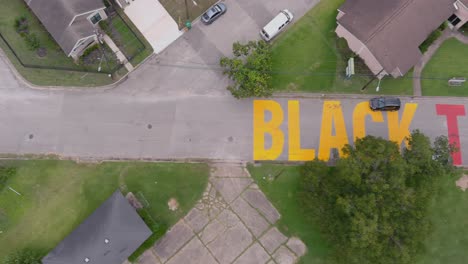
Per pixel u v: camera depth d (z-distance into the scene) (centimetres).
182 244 3691
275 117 3994
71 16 3788
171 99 4022
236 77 3725
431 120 4019
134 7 4172
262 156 3906
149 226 3647
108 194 3784
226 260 3669
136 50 4106
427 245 3722
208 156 3897
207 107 4009
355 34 3809
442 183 3859
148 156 3881
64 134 3912
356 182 3225
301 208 3616
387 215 3125
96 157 3866
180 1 4206
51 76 4031
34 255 3547
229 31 4162
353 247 3134
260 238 3722
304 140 3944
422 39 3884
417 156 3369
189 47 4141
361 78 4075
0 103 3972
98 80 4028
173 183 3825
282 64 4100
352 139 3950
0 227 3697
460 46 4150
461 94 4072
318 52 4134
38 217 3725
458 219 3784
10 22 4138
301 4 4209
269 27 4038
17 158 3841
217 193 3809
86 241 3400
